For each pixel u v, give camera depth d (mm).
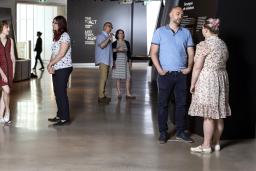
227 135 6516
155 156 5617
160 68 6195
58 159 5430
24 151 5773
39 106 9492
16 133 6836
